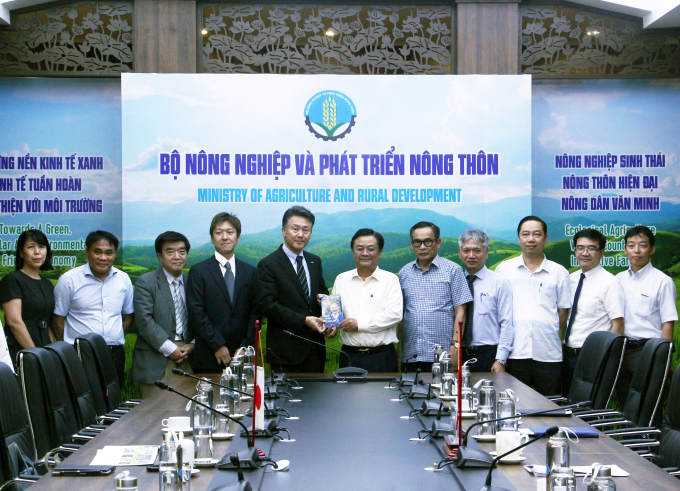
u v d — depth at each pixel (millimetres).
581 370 4406
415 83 6246
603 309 5410
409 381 4324
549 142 6781
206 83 6184
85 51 6500
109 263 5559
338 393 4133
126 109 6133
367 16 6531
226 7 6480
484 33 6453
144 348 5328
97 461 2617
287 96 6223
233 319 5266
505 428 3004
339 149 6238
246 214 6203
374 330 5172
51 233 6605
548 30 6680
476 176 6238
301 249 5312
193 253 6137
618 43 6730
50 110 6590
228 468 2488
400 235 6238
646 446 3295
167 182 6145
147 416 3473
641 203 6809
